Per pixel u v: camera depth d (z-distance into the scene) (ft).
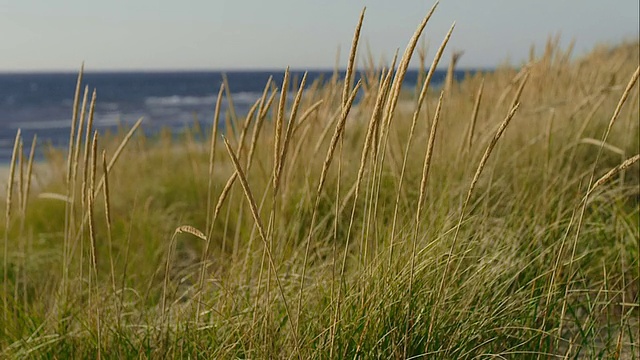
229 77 556.10
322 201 14.87
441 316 7.91
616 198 12.12
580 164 14.17
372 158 7.34
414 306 7.89
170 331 8.99
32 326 9.98
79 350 8.99
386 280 7.75
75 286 11.21
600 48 32.45
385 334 7.41
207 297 9.72
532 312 8.64
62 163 23.98
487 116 17.19
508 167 14.76
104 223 18.52
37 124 158.40
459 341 7.81
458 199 12.58
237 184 17.03
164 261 14.70
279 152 6.55
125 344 8.57
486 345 8.09
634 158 6.14
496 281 9.17
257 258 10.97
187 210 19.53
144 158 25.88
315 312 8.44
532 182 13.69
